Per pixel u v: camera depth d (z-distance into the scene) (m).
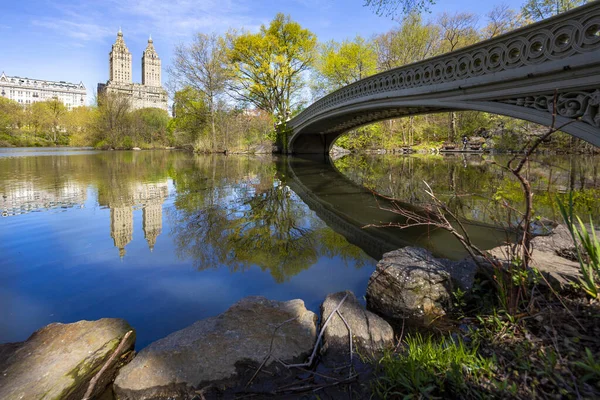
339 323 2.19
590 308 2.00
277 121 30.25
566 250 3.07
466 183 9.54
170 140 44.69
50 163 14.94
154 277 3.15
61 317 2.45
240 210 6.14
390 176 11.95
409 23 28.88
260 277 3.22
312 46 29.09
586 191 7.38
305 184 10.12
